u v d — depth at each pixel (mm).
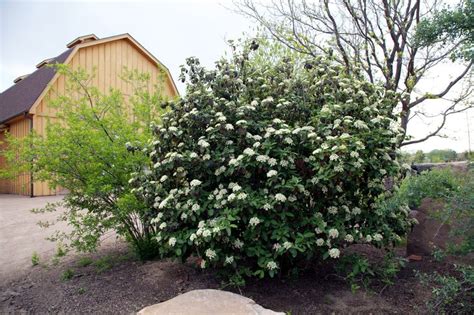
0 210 7062
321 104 3039
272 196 2426
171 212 2666
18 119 10055
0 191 11320
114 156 3354
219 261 2533
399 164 2846
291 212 2576
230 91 3100
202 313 1986
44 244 4387
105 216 3389
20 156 3578
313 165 2559
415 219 3111
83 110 3588
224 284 2635
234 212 2361
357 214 2748
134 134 3602
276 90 3117
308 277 2891
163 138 2961
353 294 2582
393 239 2805
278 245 2377
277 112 2943
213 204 2570
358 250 3441
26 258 3779
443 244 3082
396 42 4445
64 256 3773
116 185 3424
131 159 3361
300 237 2408
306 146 2672
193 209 2488
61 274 3203
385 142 2631
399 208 2939
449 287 2141
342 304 2443
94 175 3291
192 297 2186
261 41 4844
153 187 2963
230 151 2602
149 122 3803
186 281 2869
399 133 2887
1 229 5273
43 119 9531
